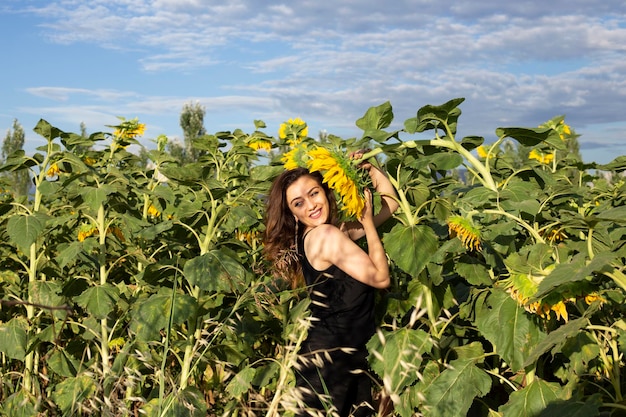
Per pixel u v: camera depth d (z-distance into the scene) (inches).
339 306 116.4
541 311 87.5
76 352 146.1
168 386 119.3
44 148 152.3
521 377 116.7
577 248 104.5
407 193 125.0
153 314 116.2
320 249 117.0
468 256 107.9
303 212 119.8
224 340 128.6
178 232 145.5
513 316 96.3
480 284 106.4
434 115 109.9
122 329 149.9
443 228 129.9
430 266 110.5
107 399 95.3
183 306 118.2
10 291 154.6
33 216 138.5
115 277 172.4
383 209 122.6
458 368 103.2
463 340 127.3
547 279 79.4
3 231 163.2
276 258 123.7
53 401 131.6
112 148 209.8
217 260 118.2
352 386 117.9
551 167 205.0
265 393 139.3
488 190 107.7
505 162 162.6
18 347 133.5
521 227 122.3
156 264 126.6
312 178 119.3
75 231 178.1
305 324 98.4
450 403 100.5
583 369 97.7
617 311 109.3
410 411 102.8
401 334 105.7
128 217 150.3
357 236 126.8
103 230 146.7
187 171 130.3
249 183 145.5
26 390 128.3
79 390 118.3
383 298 123.3
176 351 132.0
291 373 122.3
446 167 108.7
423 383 105.9
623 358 108.7
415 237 105.3
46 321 155.1
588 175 205.3
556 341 80.3
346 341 116.3
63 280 165.6
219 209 133.8
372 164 120.3
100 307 130.4
